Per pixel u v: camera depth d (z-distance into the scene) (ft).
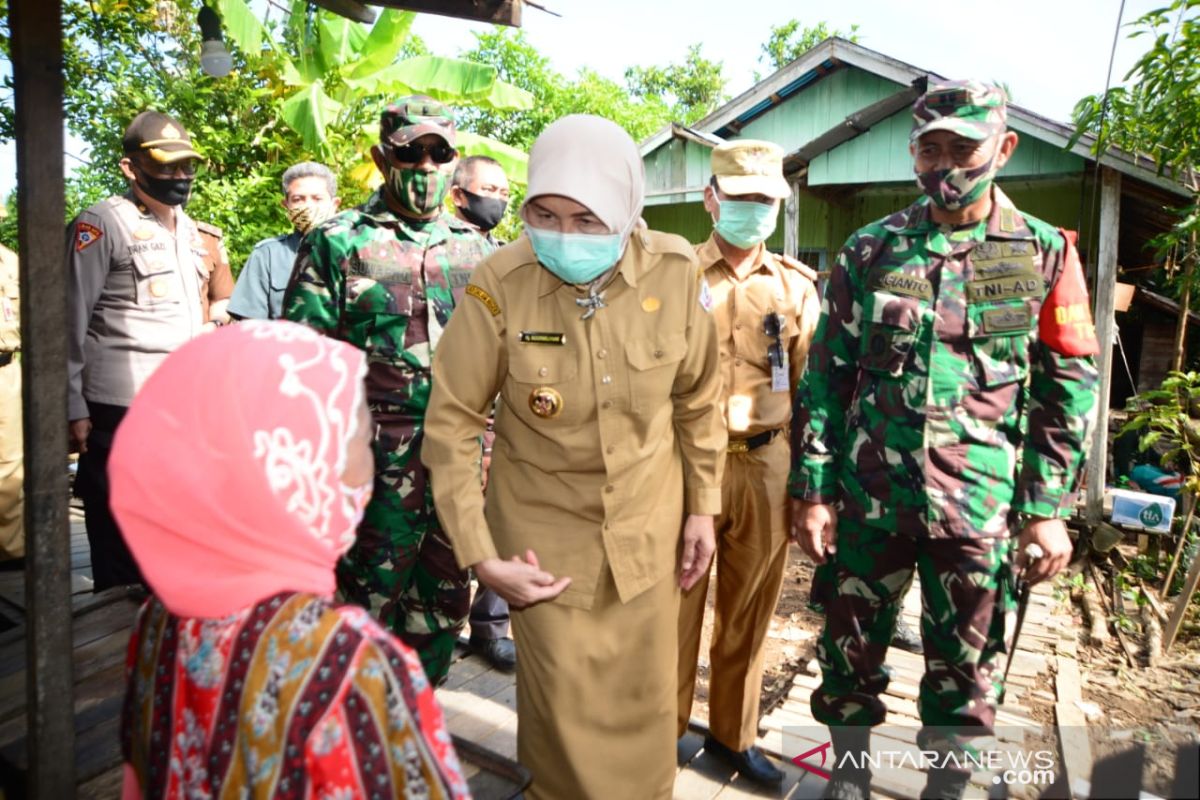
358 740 2.68
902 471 7.06
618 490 6.11
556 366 6.05
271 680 2.71
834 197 31.71
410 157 7.93
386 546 7.88
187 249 10.64
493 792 6.17
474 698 9.41
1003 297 6.89
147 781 3.07
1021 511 6.97
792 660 12.85
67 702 5.36
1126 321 28.78
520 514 6.37
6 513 12.06
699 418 6.61
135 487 2.82
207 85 28.84
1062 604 17.07
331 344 3.06
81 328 9.44
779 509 8.18
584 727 6.19
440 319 8.10
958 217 7.13
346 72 29.27
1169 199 20.88
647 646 6.34
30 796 5.31
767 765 8.21
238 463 2.77
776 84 26.96
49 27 4.86
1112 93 16.55
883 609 7.48
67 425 5.18
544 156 5.56
